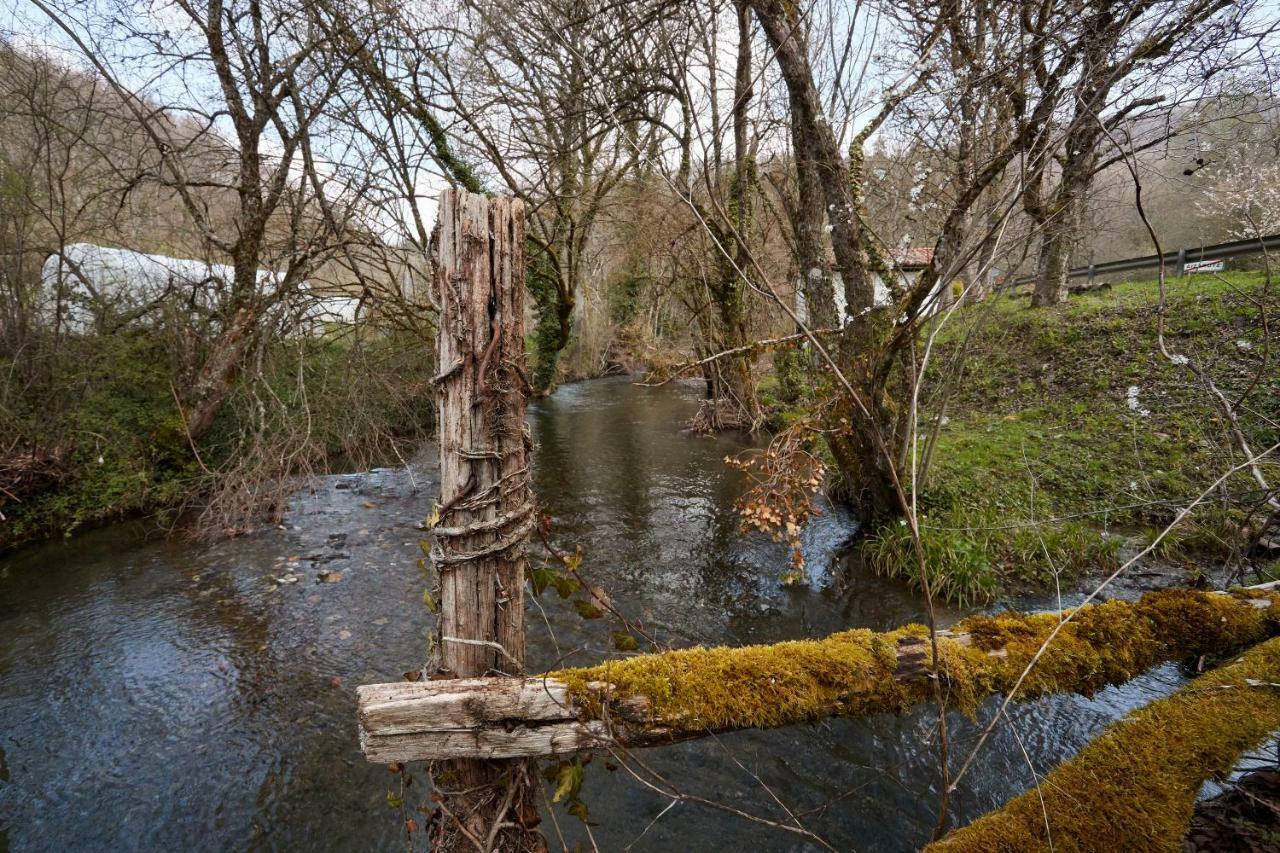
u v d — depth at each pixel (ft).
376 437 28.91
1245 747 6.08
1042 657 6.28
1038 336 32.17
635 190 37.09
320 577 19.07
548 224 40.68
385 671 14.30
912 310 14.93
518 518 5.77
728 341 35.88
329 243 24.82
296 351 26.35
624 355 70.33
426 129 30.89
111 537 22.12
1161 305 8.85
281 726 12.44
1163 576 16.05
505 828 5.65
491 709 5.13
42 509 22.12
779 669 5.80
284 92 23.71
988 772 10.77
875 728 11.96
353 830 10.04
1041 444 23.98
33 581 18.89
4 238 23.09
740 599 17.31
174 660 14.70
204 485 25.02
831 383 17.75
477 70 29.35
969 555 16.61
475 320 5.44
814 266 18.02
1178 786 5.70
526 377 5.82
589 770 11.09
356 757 11.60
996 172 12.42
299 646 15.29
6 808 10.48
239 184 24.90
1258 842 7.02
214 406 25.90
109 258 27.07
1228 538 15.69
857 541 20.04
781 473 13.98
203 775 11.17
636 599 17.35
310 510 25.23
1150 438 22.03
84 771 11.29
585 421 44.34
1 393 22.13
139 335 26.25
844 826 9.93
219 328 26.68
